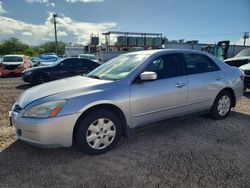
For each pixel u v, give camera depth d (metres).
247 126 4.61
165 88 3.96
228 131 4.34
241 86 5.25
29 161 3.29
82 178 2.87
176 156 3.38
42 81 10.73
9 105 6.57
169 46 39.59
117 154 3.48
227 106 5.08
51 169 3.08
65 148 3.67
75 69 11.12
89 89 3.44
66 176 2.92
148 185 2.70
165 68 4.12
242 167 3.05
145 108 3.78
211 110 4.86
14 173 2.99
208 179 2.80
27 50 79.06
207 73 4.64
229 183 2.71
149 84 3.82
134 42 38.88
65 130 3.17
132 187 2.67
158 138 4.05
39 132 3.09
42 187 2.70
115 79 3.77
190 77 4.34
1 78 14.59
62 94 3.29
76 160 3.31
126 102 3.58
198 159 3.28
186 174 2.91
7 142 3.91
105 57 35.06
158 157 3.37
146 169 3.05
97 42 46.25
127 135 3.73
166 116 4.08
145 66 3.87
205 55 4.77
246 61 8.90
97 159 3.34
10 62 15.68
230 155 3.39
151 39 39.50
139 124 3.81
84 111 3.29
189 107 4.36
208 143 3.82
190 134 4.21
